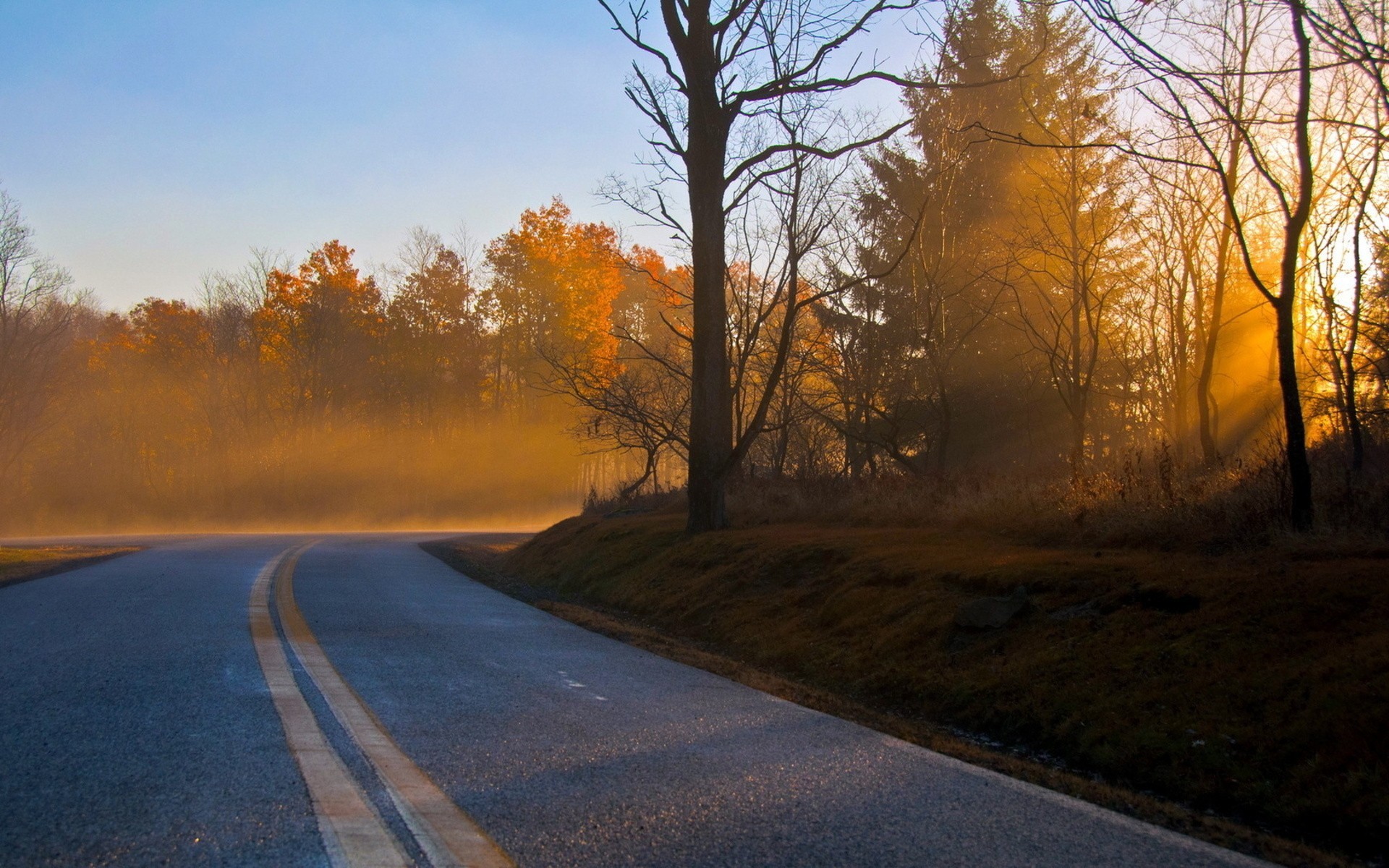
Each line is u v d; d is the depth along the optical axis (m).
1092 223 21.52
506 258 50.94
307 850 3.58
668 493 28.75
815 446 33.22
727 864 3.64
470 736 5.57
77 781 4.45
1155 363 26.73
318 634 9.62
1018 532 12.95
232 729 5.49
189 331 56.06
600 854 3.68
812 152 17.77
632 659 9.13
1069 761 6.42
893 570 11.27
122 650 8.36
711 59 17.97
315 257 55.50
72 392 54.12
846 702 7.62
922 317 27.00
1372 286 17.27
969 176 25.20
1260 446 16.22
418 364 59.59
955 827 4.25
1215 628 7.29
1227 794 5.37
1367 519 9.52
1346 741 5.34
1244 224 18.06
